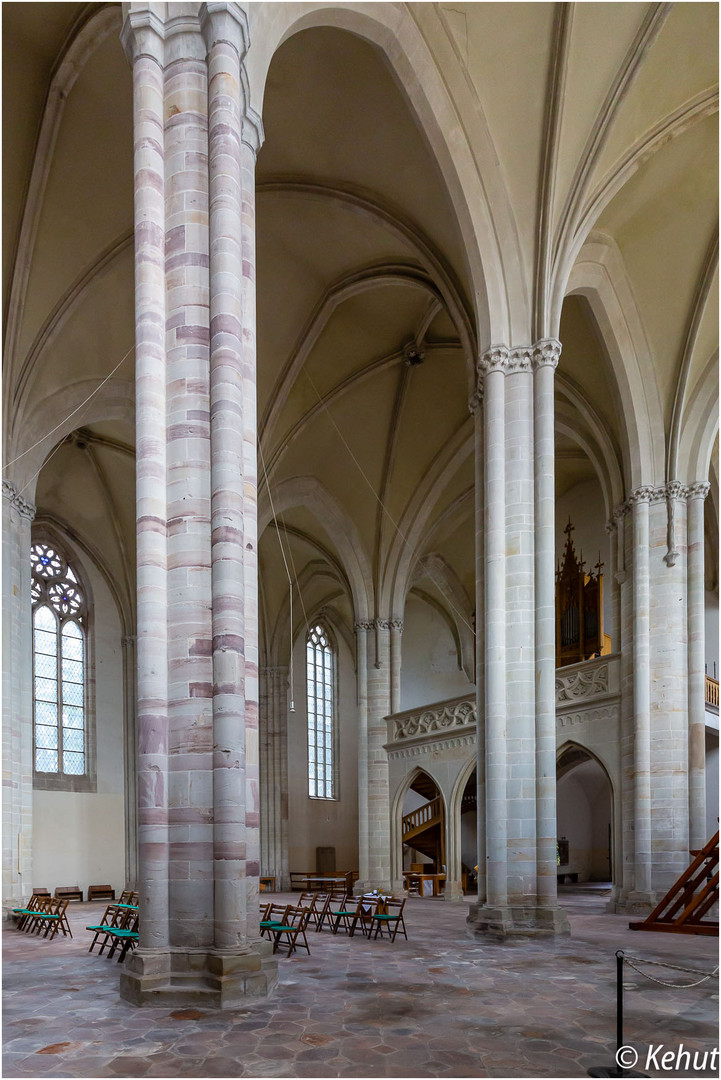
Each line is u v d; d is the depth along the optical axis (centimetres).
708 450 2234
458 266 1922
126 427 2902
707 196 2000
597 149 1688
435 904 2377
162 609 933
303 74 1744
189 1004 852
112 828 3117
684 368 2192
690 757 2086
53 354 2188
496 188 1686
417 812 3281
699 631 2144
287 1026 792
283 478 2880
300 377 2631
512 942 1403
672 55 1653
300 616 3844
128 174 1945
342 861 3881
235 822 888
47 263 2044
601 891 3041
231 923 877
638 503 2212
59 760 3017
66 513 3178
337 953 1287
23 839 2005
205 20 1012
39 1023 809
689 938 1480
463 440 2878
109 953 1304
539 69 1595
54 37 1642
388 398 2817
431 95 1593
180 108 1011
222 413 952
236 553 938
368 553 3070
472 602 3862
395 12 1468
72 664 3145
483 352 1686
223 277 973
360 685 3008
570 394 2408
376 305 2480
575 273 2042
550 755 1512
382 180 1950
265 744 3525
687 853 2012
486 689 1579
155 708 910
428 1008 883
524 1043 752
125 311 2250
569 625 2988
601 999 939
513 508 1617
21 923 1756
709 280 2100
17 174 1864
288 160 1983
